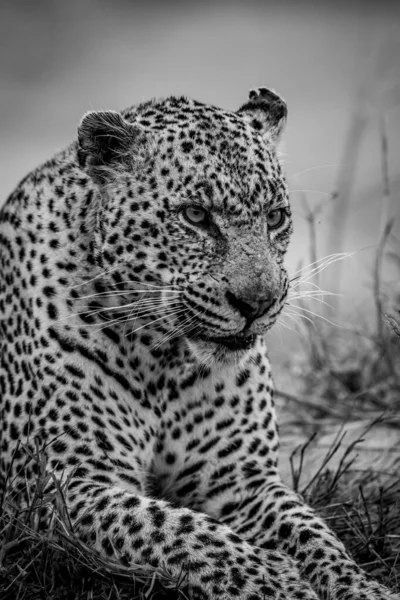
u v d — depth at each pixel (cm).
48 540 807
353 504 991
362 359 1336
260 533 909
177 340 919
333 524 970
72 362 904
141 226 888
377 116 2306
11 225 990
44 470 837
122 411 916
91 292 906
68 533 806
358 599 788
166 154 894
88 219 919
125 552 796
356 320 1470
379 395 1288
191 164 886
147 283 891
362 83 2384
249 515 932
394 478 1076
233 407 953
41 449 870
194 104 962
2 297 980
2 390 947
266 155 919
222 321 874
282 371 1450
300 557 858
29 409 909
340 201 1972
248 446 959
